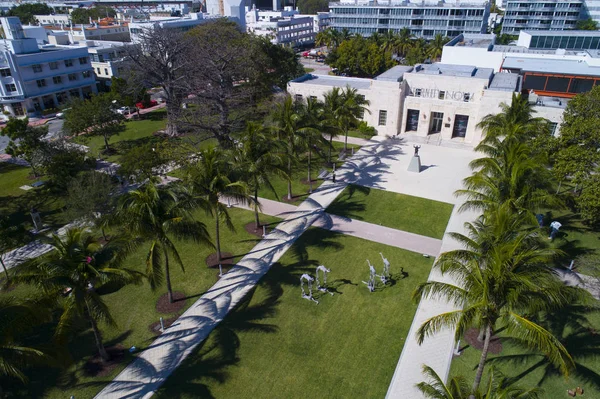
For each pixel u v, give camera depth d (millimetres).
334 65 92375
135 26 103250
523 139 32500
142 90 72438
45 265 17234
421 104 54281
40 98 72938
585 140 30266
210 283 27625
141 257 30719
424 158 48906
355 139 56000
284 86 71500
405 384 20000
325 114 44656
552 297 15117
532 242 18938
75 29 106500
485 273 15195
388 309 24969
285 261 29766
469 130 52562
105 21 125875
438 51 88750
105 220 22781
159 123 65750
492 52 63812
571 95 56812
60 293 18531
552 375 20078
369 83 62312
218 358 21641
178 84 58656
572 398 18938
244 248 31531
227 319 24344
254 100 62719
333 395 19500
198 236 22922
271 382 20219
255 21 142250
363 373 20656
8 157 51844
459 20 117312
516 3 131000
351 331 23328
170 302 25734
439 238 32562
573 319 23453
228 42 64125
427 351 21938
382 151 51344
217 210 27734
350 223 34875
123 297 26438
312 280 25297
